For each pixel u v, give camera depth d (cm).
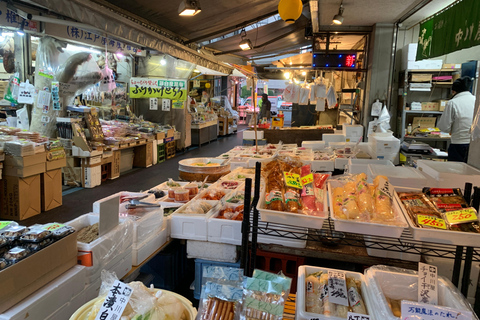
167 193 318
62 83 514
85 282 170
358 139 599
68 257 164
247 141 673
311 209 168
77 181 561
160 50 595
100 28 429
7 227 163
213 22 728
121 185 582
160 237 232
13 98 494
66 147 541
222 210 256
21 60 499
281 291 129
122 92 813
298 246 210
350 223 152
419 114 627
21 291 139
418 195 162
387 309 123
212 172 380
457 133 423
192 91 1369
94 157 560
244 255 165
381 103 631
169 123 888
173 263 258
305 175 199
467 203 155
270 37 1007
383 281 148
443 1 480
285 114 1806
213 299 128
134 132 712
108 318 116
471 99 412
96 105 733
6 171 395
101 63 662
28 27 454
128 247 202
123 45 642
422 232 141
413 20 595
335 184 196
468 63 510
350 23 632
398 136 637
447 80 585
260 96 2125
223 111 1375
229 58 1221
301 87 712
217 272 134
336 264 234
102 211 180
